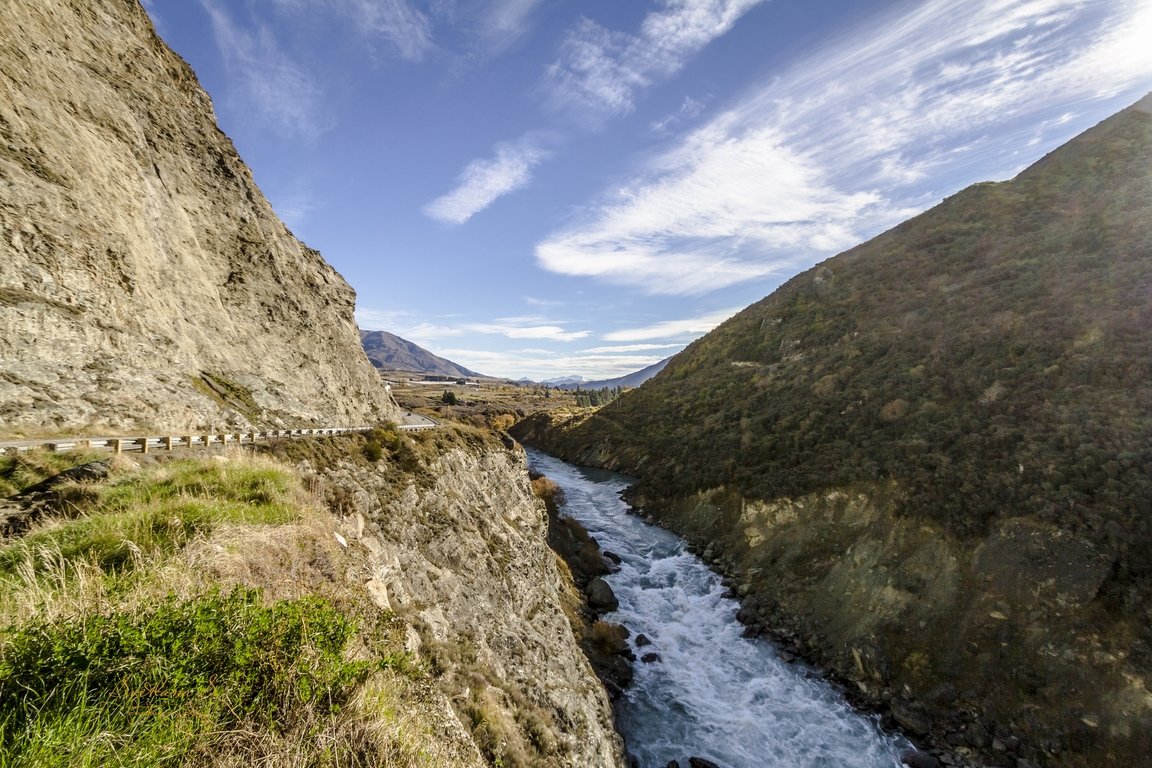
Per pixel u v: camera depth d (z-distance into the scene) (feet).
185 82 100.83
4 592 16.43
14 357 46.50
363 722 15.85
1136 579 69.15
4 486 30.81
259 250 98.22
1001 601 78.07
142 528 23.15
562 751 47.57
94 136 69.67
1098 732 61.67
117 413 51.47
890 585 90.68
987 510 87.97
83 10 80.53
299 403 87.51
